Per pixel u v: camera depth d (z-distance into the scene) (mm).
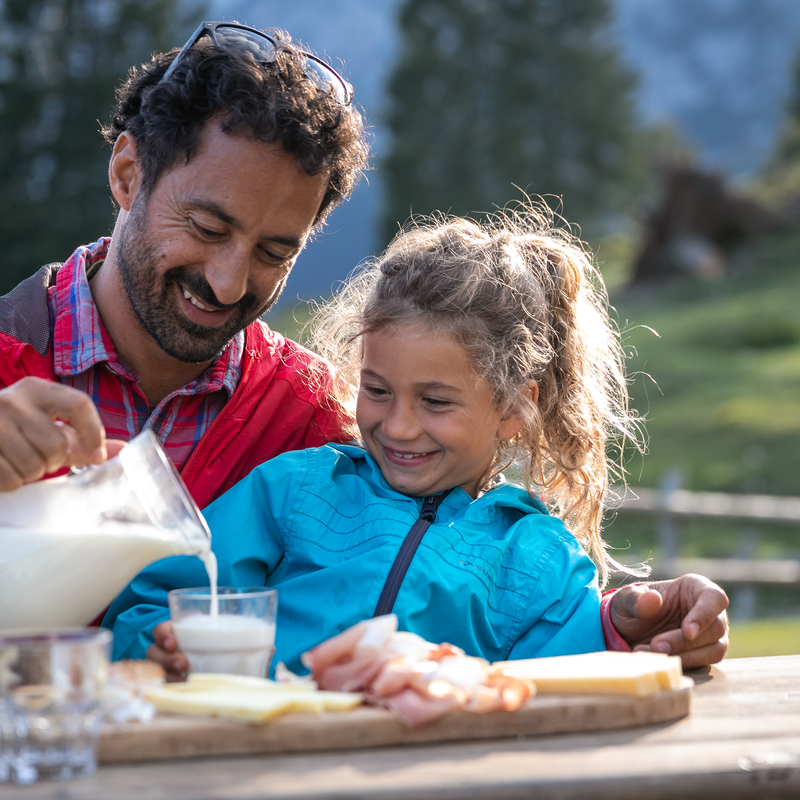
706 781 1048
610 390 2236
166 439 1921
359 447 1961
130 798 959
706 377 19609
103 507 1261
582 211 36969
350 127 1810
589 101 37188
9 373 1783
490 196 35906
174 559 1679
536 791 1013
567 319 2047
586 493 2041
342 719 1117
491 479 1947
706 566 7914
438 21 37531
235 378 1959
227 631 1246
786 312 23484
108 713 1104
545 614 1660
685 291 27844
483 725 1160
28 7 26375
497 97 36875
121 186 1868
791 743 1152
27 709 994
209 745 1087
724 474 14055
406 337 1744
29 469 1200
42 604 1216
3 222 25438
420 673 1176
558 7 37781
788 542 10867
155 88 1733
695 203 29406
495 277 1880
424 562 1628
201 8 28172
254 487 1804
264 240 1728
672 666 1278
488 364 1770
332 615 1598
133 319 1844
